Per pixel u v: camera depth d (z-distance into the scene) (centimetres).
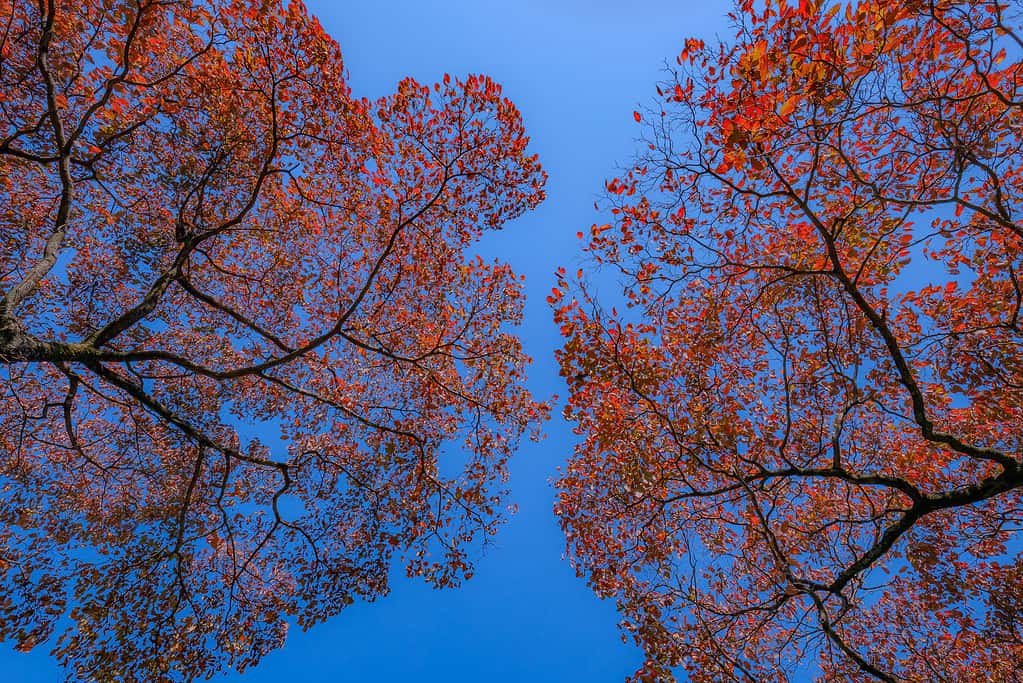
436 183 1212
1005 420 1024
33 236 1133
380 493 1340
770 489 1127
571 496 1279
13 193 1098
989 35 679
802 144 830
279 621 1215
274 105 1009
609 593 1170
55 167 1112
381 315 1348
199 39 1068
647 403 1095
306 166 1197
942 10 716
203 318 1366
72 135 924
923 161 864
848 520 1024
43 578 1102
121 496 1304
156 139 1131
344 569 1270
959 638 1106
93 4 950
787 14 725
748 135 796
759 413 1202
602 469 1231
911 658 1111
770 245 1073
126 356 972
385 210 1265
